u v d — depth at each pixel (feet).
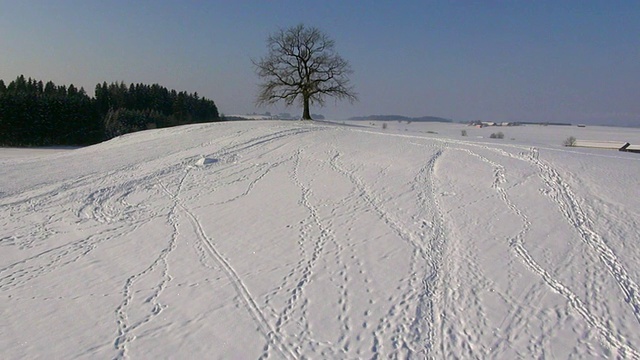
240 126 103.45
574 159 56.24
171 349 23.82
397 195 46.65
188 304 28.43
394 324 25.22
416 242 35.32
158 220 45.52
